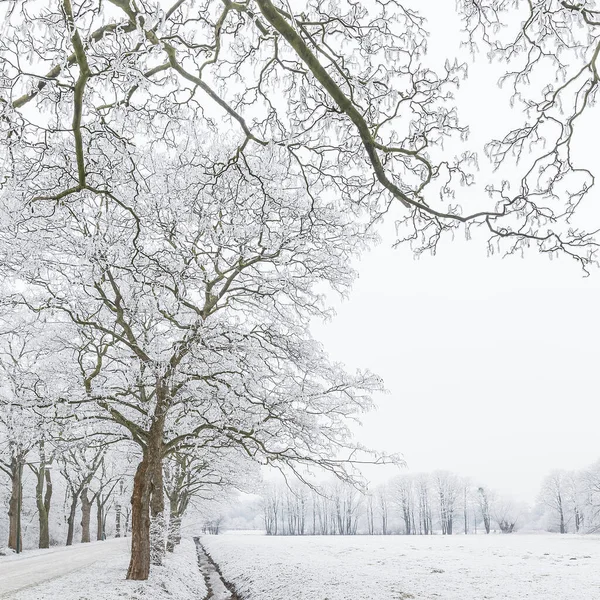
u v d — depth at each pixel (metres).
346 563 20.77
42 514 31.31
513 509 85.44
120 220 11.20
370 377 12.73
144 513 13.02
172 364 12.35
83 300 11.95
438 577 16.02
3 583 14.59
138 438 13.07
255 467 20.94
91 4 4.66
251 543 39.16
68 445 14.53
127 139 7.22
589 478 62.53
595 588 13.58
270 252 11.80
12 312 12.28
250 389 12.80
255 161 10.45
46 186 9.24
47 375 13.07
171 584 13.86
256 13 5.03
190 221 10.59
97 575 14.15
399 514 97.19
